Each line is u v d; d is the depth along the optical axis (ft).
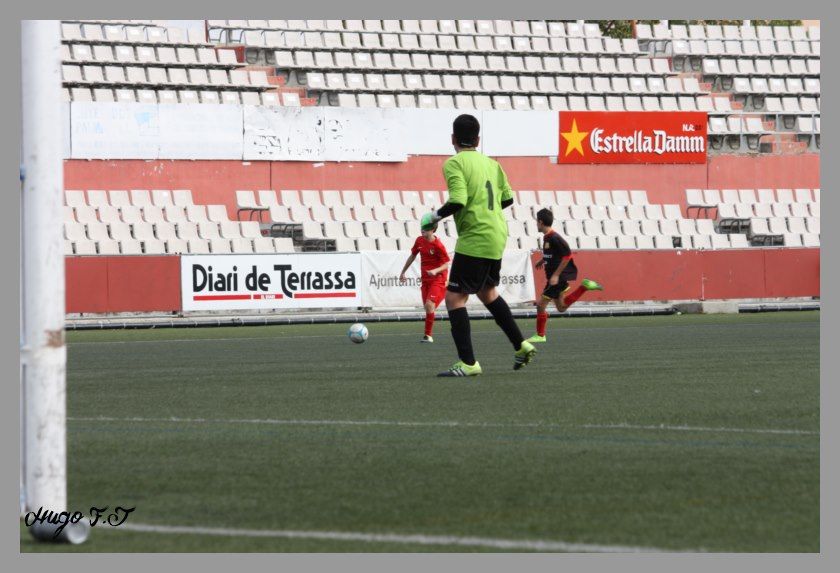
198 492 29.30
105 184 146.00
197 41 168.86
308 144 156.46
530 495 28.55
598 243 159.33
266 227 151.53
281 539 24.59
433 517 26.37
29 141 25.12
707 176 176.04
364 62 172.35
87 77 152.66
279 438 37.76
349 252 128.47
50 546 24.50
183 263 122.01
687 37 197.36
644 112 172.04
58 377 25.31
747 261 146.41
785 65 193.36
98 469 32.45
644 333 95.40
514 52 181.98
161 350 82.07
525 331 100.58
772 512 26.71
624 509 27.02
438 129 163.43
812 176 182.29
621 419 41.50
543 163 167.73
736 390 50.52
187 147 150.20
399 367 64.39
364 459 33.65
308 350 79.97
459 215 57.11
